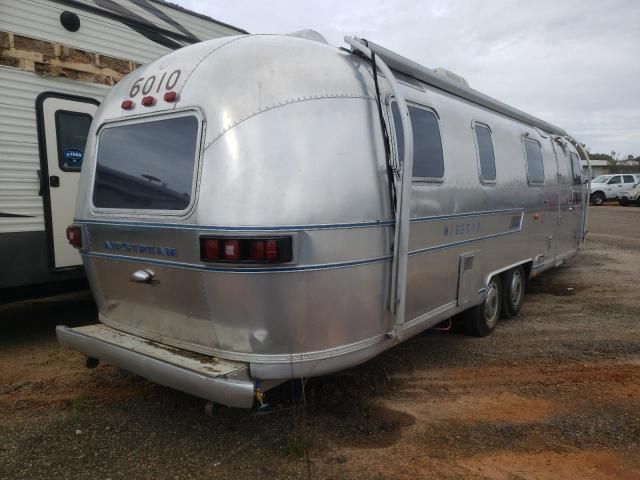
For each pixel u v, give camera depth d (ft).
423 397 13.33
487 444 11.15
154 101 11.16
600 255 37.24
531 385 14.15
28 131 16.22
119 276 12.01
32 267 16.58
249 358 10.11
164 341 11.40
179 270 10.55
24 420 12.03
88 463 10.38
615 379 14.58
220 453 10.73
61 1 16.66
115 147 11.93
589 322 20.22
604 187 93.91
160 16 19.44
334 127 10.39
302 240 9.77
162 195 10.77
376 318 11.19
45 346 16.88
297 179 9.81
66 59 16.92
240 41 11.04
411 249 12.25
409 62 13.15
